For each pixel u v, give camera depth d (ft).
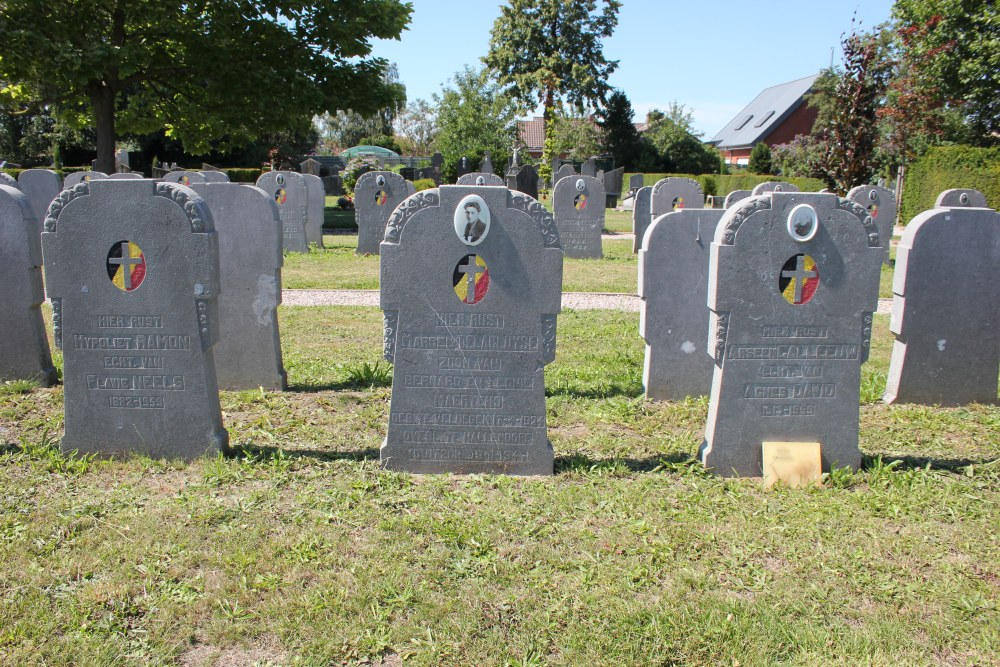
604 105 187.21
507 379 16.56
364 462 17.30
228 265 22.70
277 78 76.59
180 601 11.88
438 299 16.17
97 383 16.87
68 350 16.71
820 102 127.95
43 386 23.38
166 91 88.63
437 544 13.71
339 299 39.91
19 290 22.76
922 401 23.02
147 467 16.75
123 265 16.30
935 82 86.17
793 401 16.81
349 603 11.85
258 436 19.26
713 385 17.13
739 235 16.03
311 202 61.87
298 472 16.83
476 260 16.02
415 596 12.12
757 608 11.92
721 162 189.88
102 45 67.00
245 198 22.29
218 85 77.46
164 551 13.26
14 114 84.02
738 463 17.01
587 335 31.96
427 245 15.94
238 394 22.67
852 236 16.17
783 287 16.29
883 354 29.55
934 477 17.10
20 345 23.16
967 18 80.69
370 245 57.77
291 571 12.73
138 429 17.04
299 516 14.60
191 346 16.70
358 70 82.58
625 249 65.82
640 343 30.60
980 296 22.33
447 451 16.87
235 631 11.19
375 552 13.35
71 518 14.35
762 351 16.57
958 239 21.95
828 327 16.53
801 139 127.03
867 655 10.94
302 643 11.00
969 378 22.90
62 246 16.24
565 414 21.65
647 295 22.45
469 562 13.12
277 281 22.98
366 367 24.75
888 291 44.88
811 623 11.66
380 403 22.31
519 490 16.06
